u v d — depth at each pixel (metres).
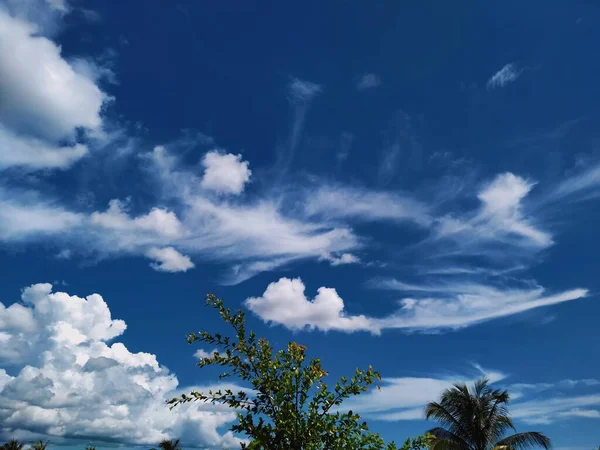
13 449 31.25
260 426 5.02
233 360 5.34
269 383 5.16
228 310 5.57
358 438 5.08
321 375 5.29
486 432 22.47
